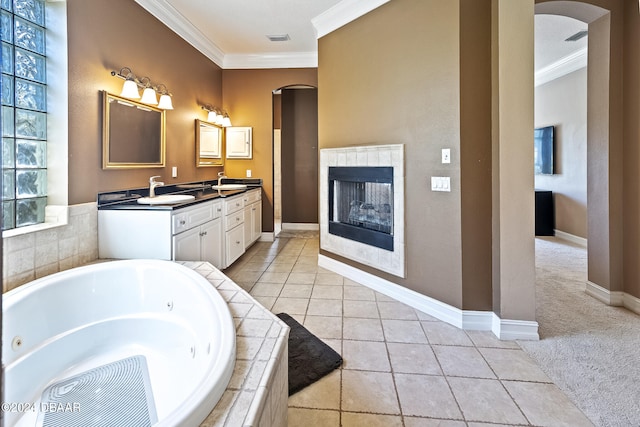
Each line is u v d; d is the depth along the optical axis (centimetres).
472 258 251
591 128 307
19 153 220
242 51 496
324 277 368
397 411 170
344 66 356
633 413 168
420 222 280
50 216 238
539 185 605
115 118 280
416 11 277
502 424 162
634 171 279
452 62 252
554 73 550
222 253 377
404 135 290
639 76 272
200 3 349
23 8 218
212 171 492
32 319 177
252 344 140
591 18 299
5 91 209
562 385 189
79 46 245
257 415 104
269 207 541
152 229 274
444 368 204
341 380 193
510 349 224
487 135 246
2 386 54
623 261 290
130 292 223
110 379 185
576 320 265
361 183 346
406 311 282
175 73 381
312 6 355
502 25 227
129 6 300
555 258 436
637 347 226
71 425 156
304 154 662
